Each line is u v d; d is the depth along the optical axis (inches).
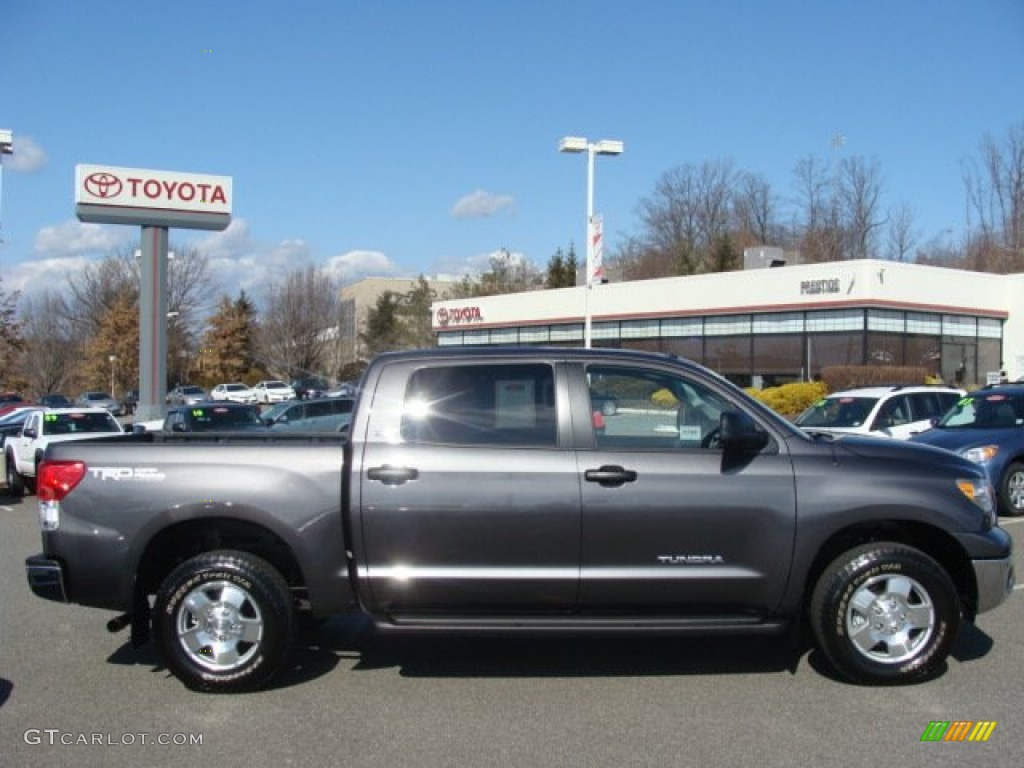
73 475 208.5
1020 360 1387.8
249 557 209.8
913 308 1277.1
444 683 215.0
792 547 202.5
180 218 1201.4
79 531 207.3
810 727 184.4
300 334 2679.6
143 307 1198.9
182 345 2802.7
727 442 198.8
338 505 205.9
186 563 209.0
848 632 204.5
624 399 210.8
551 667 226.4
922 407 569.0
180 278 2810.0
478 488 201.9
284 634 207.8
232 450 209.2
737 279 1405.0
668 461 204.1
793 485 203.5
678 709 195.8
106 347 2578.7
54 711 198.8
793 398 1033.5
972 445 455.8
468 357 214.2
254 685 207.8
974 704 196.2
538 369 212.4
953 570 219.1
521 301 1836.9
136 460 208.5
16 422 906.7
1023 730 182.4
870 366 1171.3
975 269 2281.0
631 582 201.6
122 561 206.5
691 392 212.7
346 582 206.5
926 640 205.5
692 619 204.7
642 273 2977.4
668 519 201.5
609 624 202.7
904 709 193.8
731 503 201.9
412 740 180.5
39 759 173.2
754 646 241.9
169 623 207.0
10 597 311.6
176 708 200.1
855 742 176.9
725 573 202.2
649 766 167.3
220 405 811.4
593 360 213.2
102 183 1169.4
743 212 2938.0
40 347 2669.8
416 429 208.2
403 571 203.0
